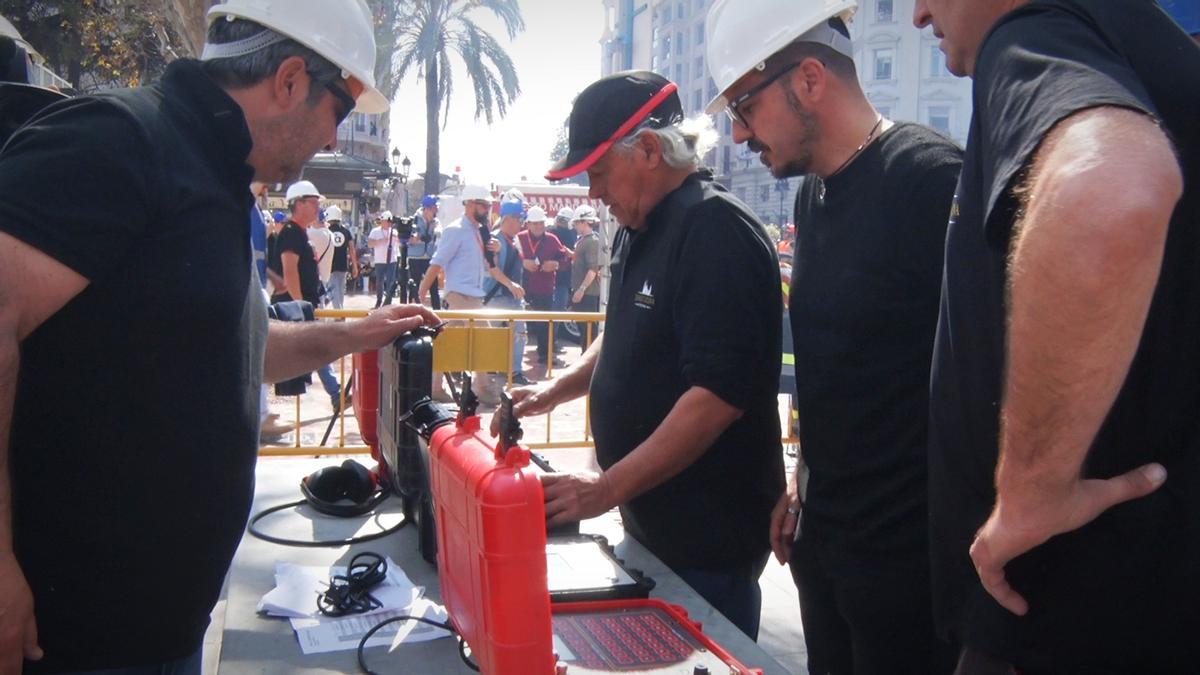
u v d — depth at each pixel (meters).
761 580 3.36
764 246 2.07
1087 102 0.99
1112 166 0.93
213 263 1.42
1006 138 1.08
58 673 1.41
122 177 1.29
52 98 1.78
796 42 1.99
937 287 1.89
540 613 1.35
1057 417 1.02
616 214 2.23
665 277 2.11
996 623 1.33
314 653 1.71
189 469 1.43
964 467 1.36
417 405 1.89
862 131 2.02
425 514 2.09
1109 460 1.20
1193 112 1.14
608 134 2.09
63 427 1.34
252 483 1.59
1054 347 0.99
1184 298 1.16
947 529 1.42
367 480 2.55
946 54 1.41
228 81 1.55
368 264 22.52
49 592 1.37
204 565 1.50
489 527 1.32
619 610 1.79
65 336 1.32
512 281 10.92
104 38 19.00
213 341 1.43
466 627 1.56
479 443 1.51
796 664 2.71
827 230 2.05
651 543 2.25
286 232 7.74
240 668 1.65
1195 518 1.20
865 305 1.93
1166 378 1.17
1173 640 1.24
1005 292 1.23
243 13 1.53
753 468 2.25
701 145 2.20
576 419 8.20
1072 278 0.95
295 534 2.33
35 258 1.21
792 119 2.02
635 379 2.20
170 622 1.47
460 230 8.88
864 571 2.02
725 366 1.96
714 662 1.57
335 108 1.66
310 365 2.20
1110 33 1.13
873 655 2.06
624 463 1.94
